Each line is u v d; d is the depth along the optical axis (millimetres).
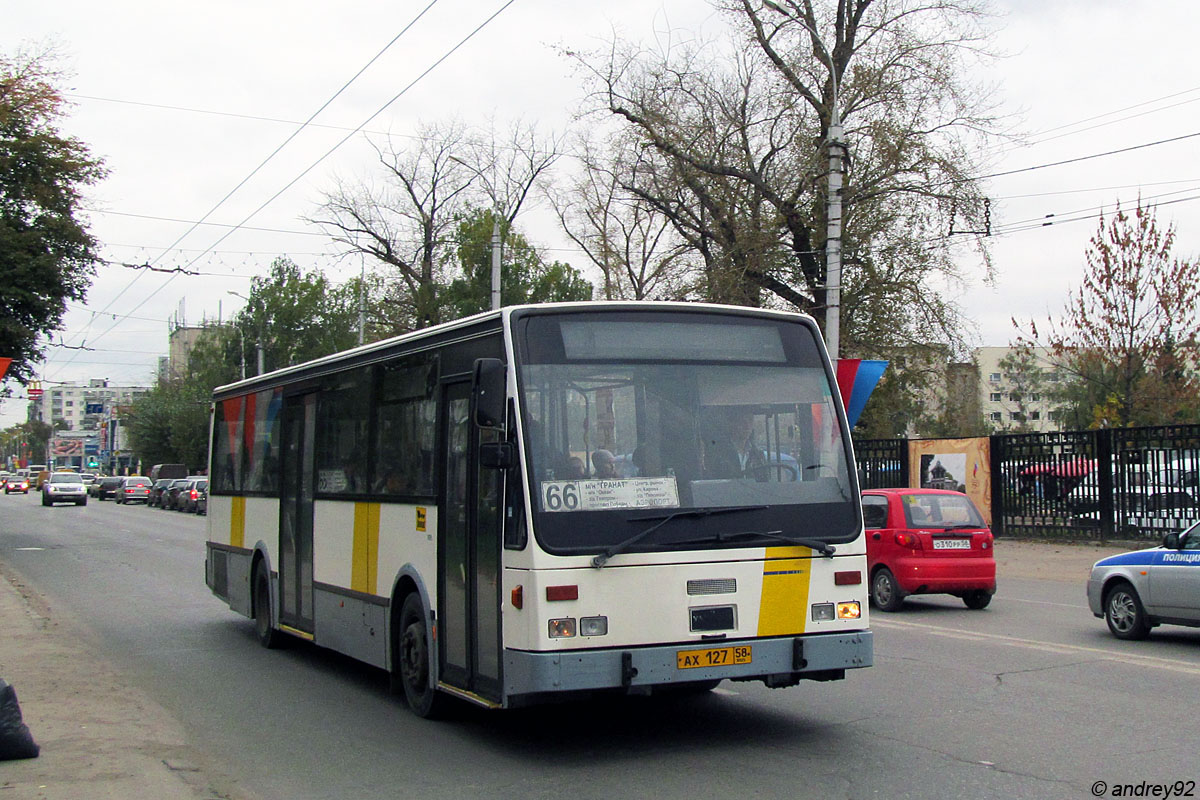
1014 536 27125
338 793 6762
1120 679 9781
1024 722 8133
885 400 34188
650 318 7617
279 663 12016
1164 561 11742
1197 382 31188
